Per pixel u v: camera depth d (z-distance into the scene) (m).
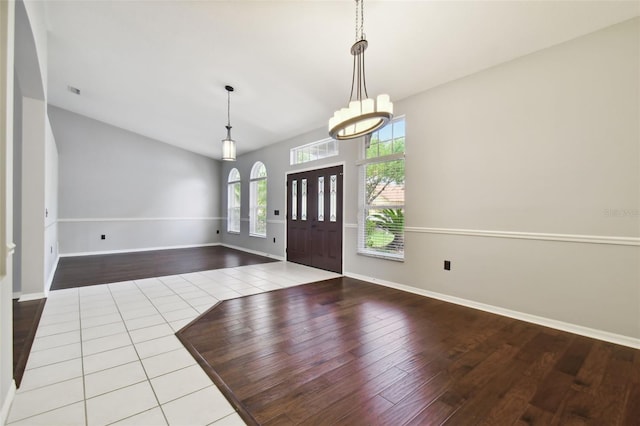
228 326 2.63
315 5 2.49
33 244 3.36
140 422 1.42
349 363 2.00
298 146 5.71
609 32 2.34
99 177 6.61
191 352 2.14
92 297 3.46
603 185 2.38
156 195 7.39
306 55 3.21
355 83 3.60
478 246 3.13
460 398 1.63
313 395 1.65
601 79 2.38
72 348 2.18
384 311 3.04
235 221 8.04
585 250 2.47
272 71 3.63
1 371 1.40
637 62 2.23
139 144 7.11
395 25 2.58
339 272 4.84
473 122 3.17
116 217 6.84
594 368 1.94
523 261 2.82
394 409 1.54
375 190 4.29
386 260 4.08
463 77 3.25
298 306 3.19
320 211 5.22
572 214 2.53
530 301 2.77
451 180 3.35
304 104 4.41
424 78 3.34
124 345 2.24
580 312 2.50
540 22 2.38
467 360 2.04
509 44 2.67
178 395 1.64
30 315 2.84
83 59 3.88
